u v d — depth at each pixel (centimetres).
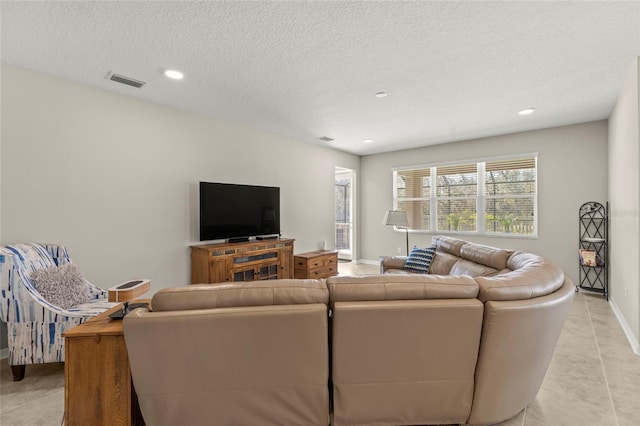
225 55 241
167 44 226
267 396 146
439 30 207
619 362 235
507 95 325
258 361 141
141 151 335
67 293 229
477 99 336
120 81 289
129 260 326
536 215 465
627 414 175
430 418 155
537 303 147
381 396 149
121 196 320
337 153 609
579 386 204
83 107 294
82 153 293
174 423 145
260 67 261
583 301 387
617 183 341
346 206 733
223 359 139
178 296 139
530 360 156
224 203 396
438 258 366
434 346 145
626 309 293
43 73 271
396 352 144
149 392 141
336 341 142
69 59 247
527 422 169
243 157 437
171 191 361
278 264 439
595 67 262
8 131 254
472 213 529
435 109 368
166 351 136
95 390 151
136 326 132
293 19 196
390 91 313
